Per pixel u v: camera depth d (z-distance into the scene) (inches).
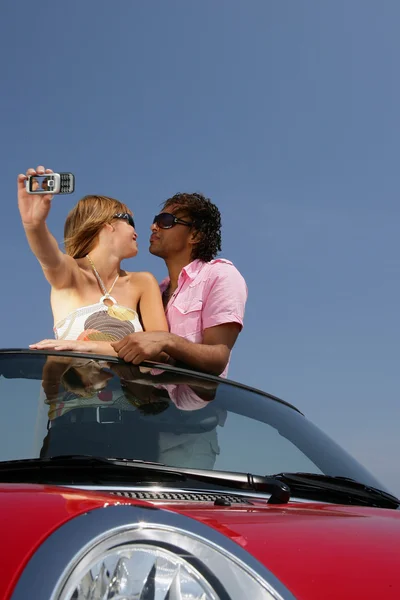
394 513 79.9
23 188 108.7
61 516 53.9
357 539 61.8
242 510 67.9
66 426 84.9
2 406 85.8
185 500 73.5
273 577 51.3
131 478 78.5
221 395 100.8
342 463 99.7
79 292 123.3
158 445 86.0
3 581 46.8
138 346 99.3
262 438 95.6
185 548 51.6
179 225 142.1
